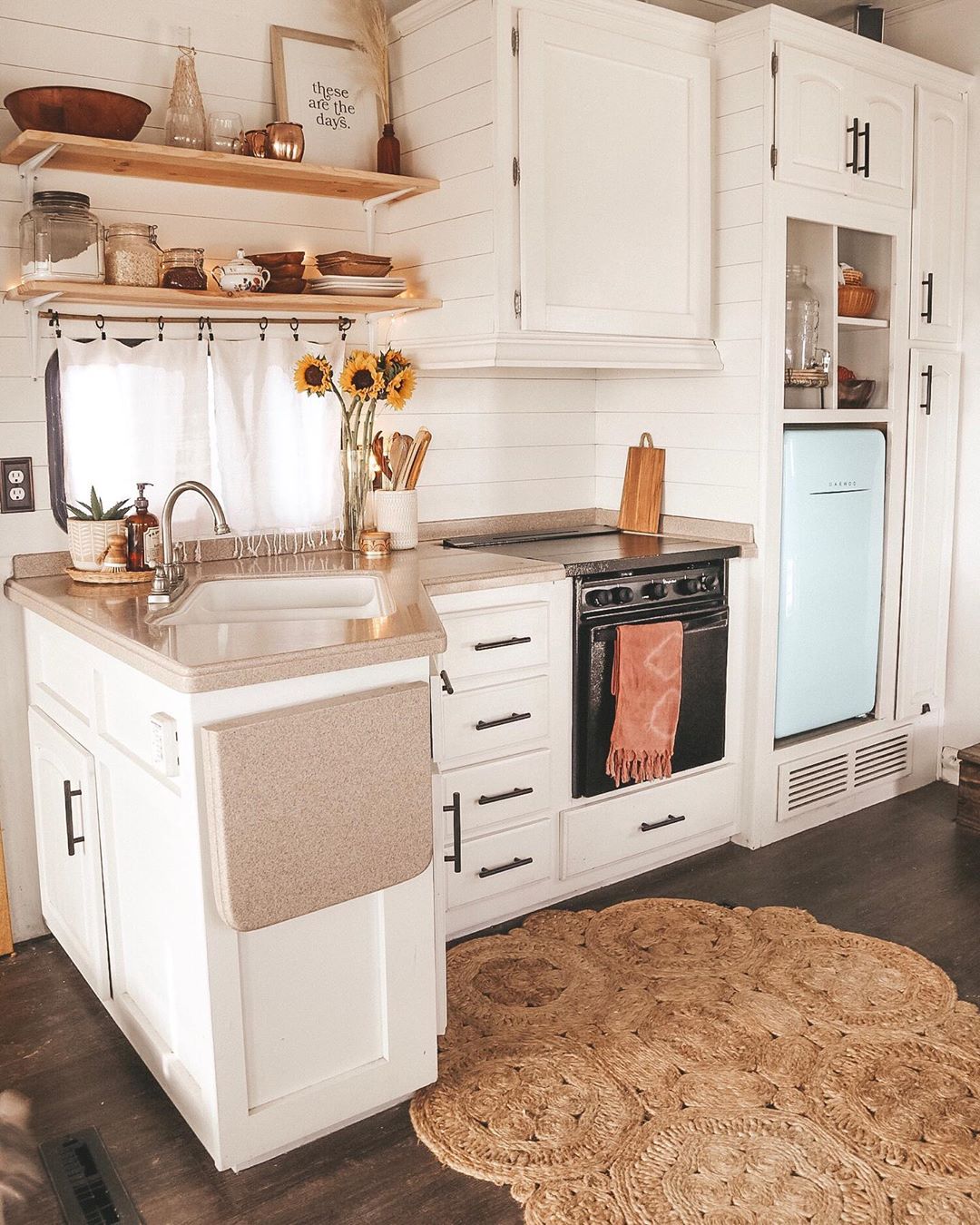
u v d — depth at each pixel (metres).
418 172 3.18
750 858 3.41
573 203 3.06
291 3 3.04
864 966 2.73
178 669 1.81
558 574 2.95
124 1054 2.40
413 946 2.14
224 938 1.89
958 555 4.00
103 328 2.81
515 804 2.96
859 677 3.74
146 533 2.70
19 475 2.75
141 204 2.87
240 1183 2.00
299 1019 2.02
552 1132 2.12
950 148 3.70
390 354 3.06
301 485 3.16
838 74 3.32
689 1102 2.20
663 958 2.78
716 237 3.38
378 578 2.75
